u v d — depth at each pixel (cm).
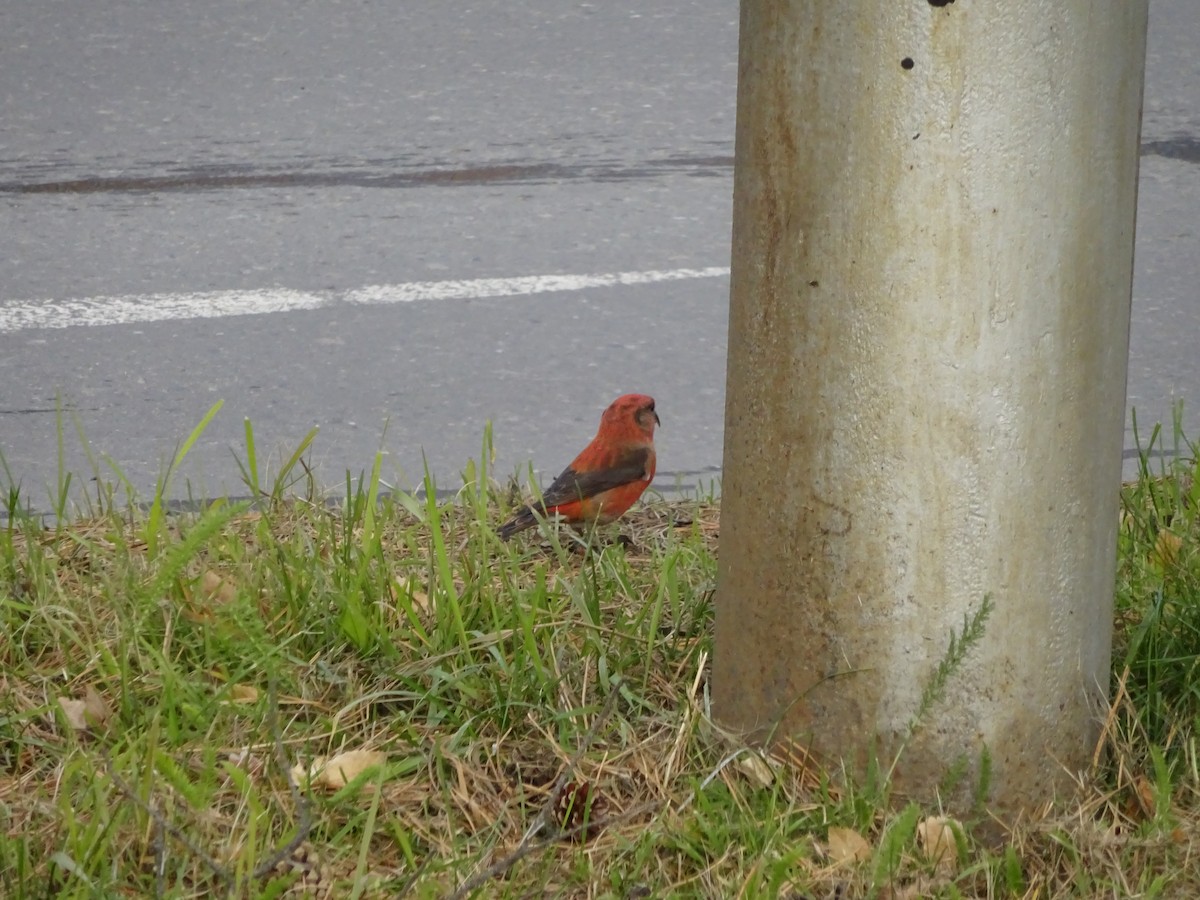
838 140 587
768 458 635
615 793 665
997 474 601
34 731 693
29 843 599
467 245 1527
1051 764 640
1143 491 925
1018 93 570
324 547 854
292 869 596
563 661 746
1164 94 1912
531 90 1875
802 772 651
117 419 1173
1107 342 613
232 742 683
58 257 1462
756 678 662
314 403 1212
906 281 588
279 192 1620
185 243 1505
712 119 1825
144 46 1925
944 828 614
